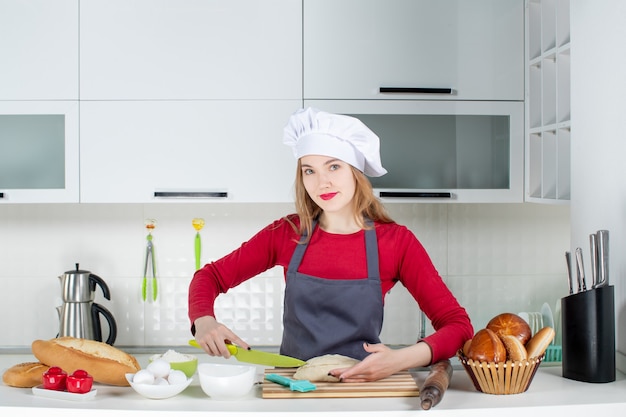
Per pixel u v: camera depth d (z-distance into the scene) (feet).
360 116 8.28
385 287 5.78
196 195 8.16
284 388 4.47
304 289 5.56
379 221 5.90
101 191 8.17
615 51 5.50
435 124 8.35
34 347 4.75
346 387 4.47
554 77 7.83
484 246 9.57
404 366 4.68
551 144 7.80
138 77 8.13
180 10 8.12
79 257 9.36
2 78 8.09
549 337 4.67
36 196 8.16
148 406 4.21
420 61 8.25
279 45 8.16
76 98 8.13
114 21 8.10
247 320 9.42
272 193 8.21
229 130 8.18
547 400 4.42
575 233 6.26
